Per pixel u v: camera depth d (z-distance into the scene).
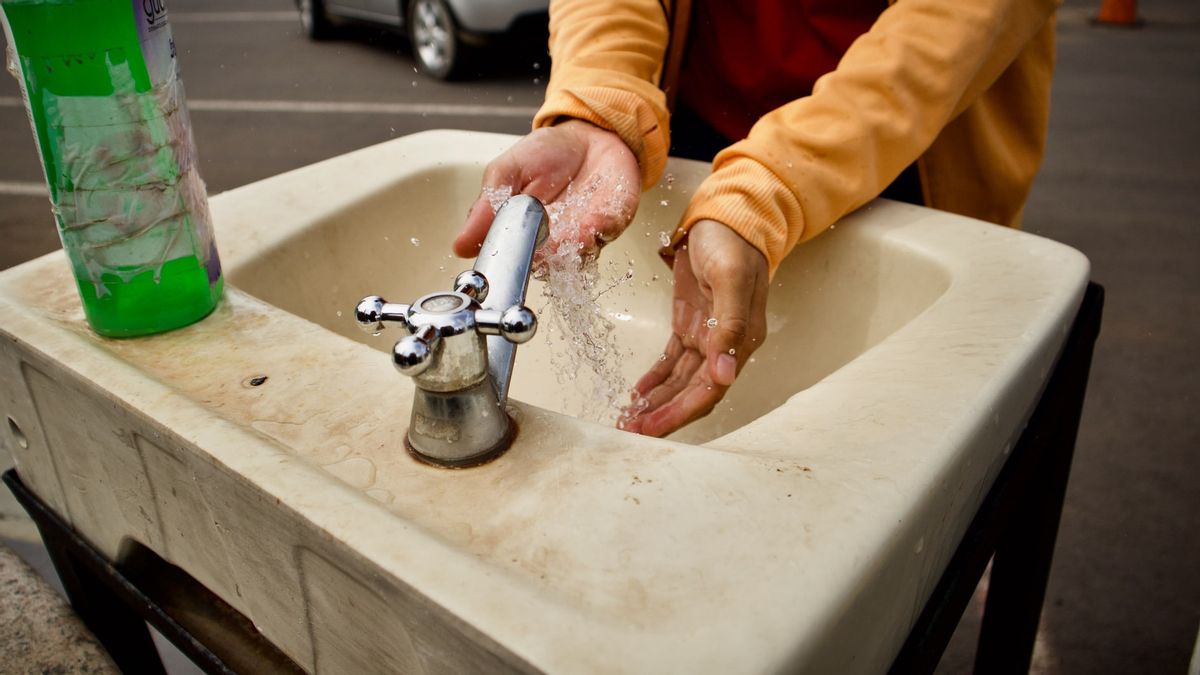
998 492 0.59
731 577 0.39
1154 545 1.54
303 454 0.48
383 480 0.46
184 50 5.73
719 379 0.63
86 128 0.53
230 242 0.76
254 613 0.55
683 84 1.09
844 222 0.78
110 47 0.52
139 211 0.56
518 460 0.46
